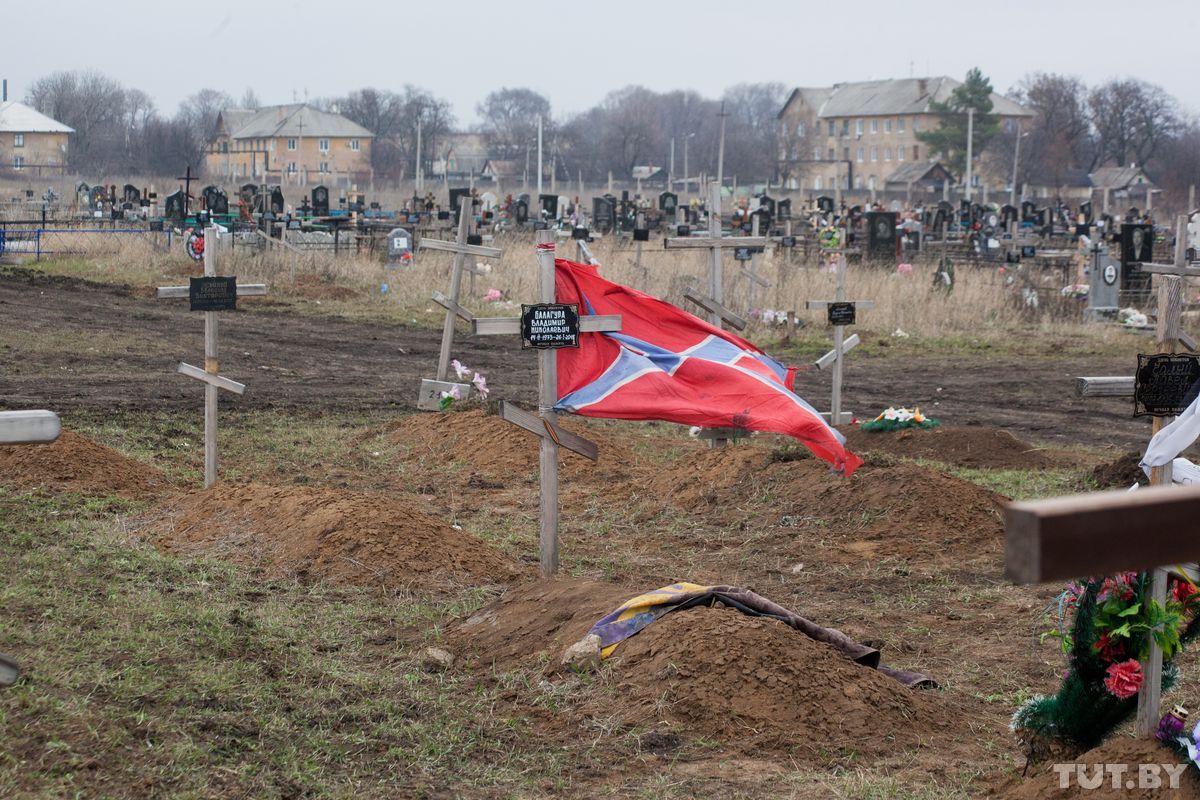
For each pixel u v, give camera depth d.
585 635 7.90
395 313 29.73
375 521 10.23
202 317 27.55
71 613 7.87
